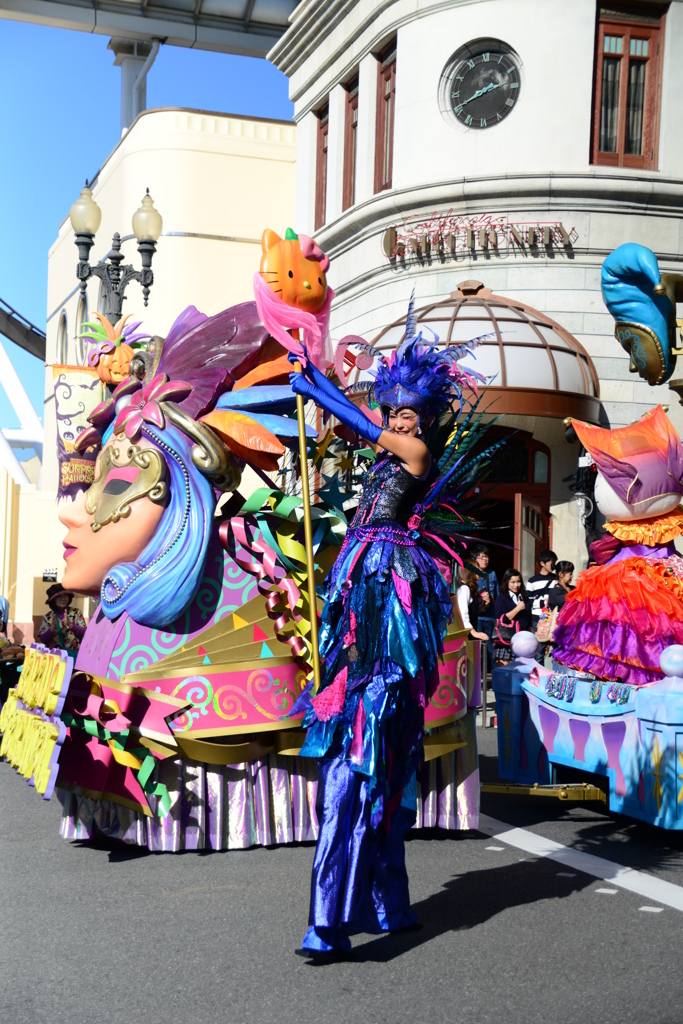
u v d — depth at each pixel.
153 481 5.48
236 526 5.51
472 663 5.90
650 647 6.35
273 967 3.72
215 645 5.41
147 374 5.79
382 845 4.05
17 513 23.30
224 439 5.57
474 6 16.73
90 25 27.08
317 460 5.79
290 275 5.52
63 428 6.39
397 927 4.09
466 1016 3.30
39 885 4.77
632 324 7.00
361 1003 3.40
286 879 4.86
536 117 16.42
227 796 5.44
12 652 9.70
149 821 5.33
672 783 5.46
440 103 17.00
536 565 15.66
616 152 16.78
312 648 3.97
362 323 18.44
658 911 4.41
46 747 5.24
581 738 6.28
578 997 3.46
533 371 15.29
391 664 3.80
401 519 3.98
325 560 5.67
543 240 16.22
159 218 12.84
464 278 16.72
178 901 4.51
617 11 16.73
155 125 22.91
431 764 5.79
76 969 3.71
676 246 16.47
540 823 6.23
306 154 21.64
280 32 28.48
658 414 7.02
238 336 5.74
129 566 5.46
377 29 18.27
